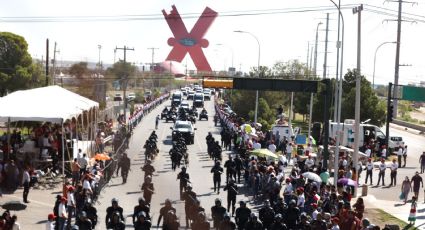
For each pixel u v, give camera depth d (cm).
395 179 4547
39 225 2806
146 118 9319
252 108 9631
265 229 2508
